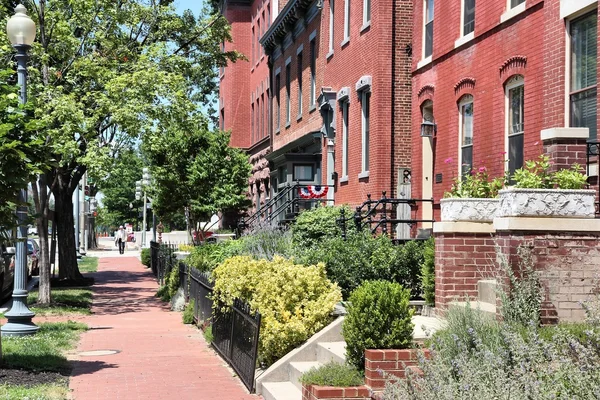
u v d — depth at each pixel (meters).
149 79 21.34
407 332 8.93
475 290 11.20
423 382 6.79
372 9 20.94
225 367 12.63
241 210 38.78
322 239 17.20
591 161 11.73
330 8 25.83
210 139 37.28
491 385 6.04
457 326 8.05
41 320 18.80
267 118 38.53
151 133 21.45
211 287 15.14
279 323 10.87
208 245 22.52
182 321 19.16
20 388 10.07
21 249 15.30
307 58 29.48
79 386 10.97
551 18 13.29
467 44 16.59
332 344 10.53
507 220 9.19
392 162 20.36
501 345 7.42
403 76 20.56
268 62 37.06
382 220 15.84
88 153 20.47
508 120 15.03
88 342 15.43
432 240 13.41
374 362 8.42
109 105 21.02
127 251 63.72
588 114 12.49
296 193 27.70
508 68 14.82
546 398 5.71
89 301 23.91
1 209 10.76
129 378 11.62
